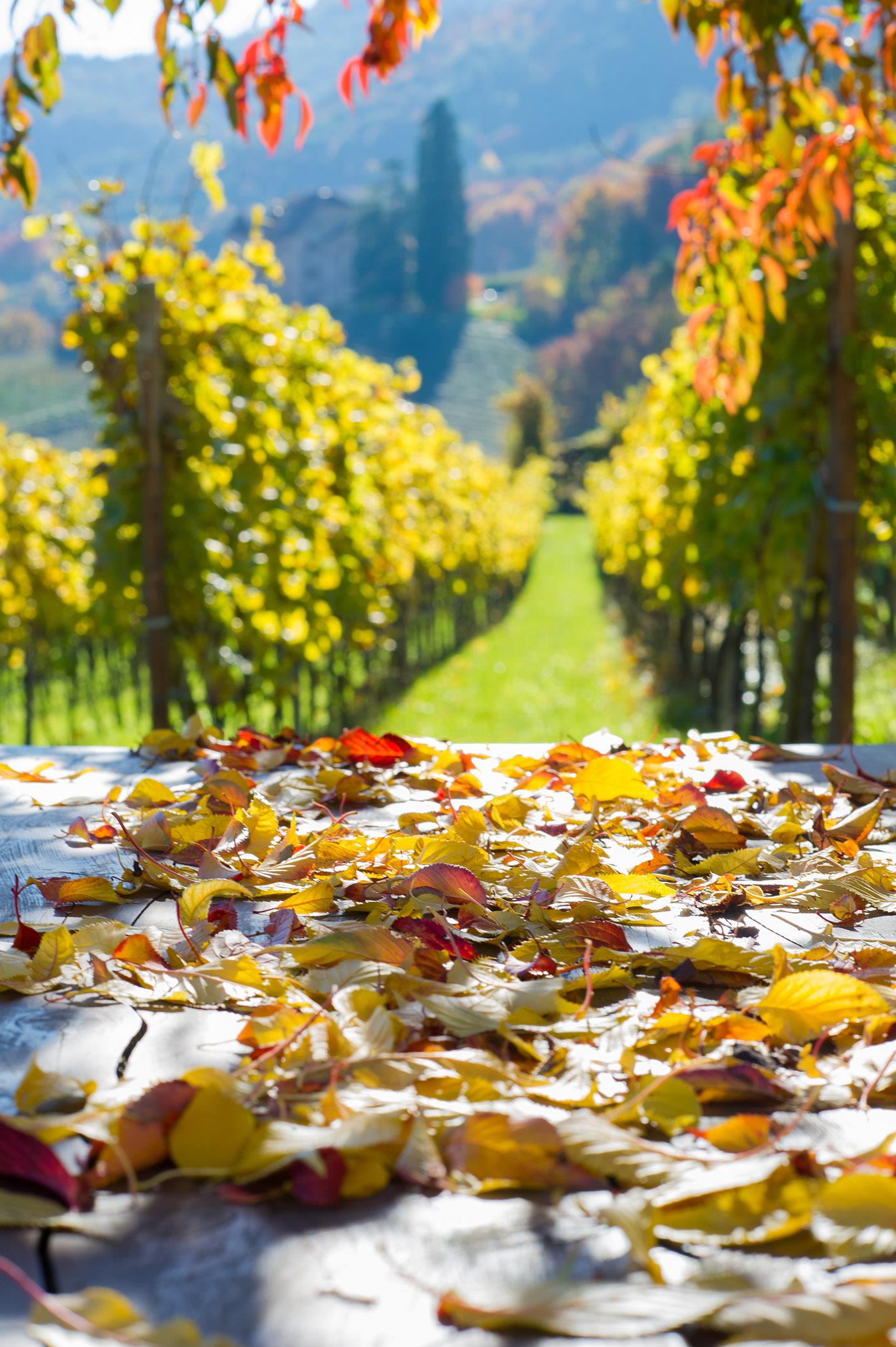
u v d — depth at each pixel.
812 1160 0.80
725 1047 1.00
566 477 63.56
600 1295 0.64
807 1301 0.62
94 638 10.57
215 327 5.32
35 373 94.88
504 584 23.34
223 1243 0.73
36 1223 0.73
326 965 1.17
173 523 5.25
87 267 5.18
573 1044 1.00
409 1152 0.80
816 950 1.22
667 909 1.43
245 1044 1.00
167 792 1.95
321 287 109.44
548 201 138.88
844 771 2.11
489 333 103.00
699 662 11.09
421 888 1.39
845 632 4.36
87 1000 1.12
